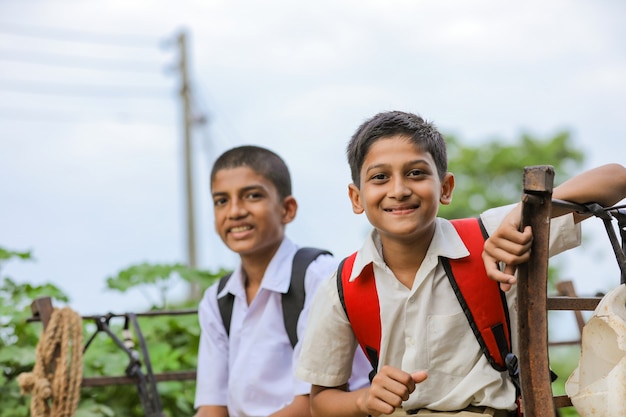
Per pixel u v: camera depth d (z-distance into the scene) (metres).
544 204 2.06
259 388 3.64
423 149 2.61
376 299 2.69
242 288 3.84
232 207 3.83
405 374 2.37
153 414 3.79
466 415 2.53
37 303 3.81
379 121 2.65
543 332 2.05
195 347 4.86
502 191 14.62
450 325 2.61
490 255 2.22
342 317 2.79
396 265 2.71
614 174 2.46
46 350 3.71
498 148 14.88
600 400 2.10
